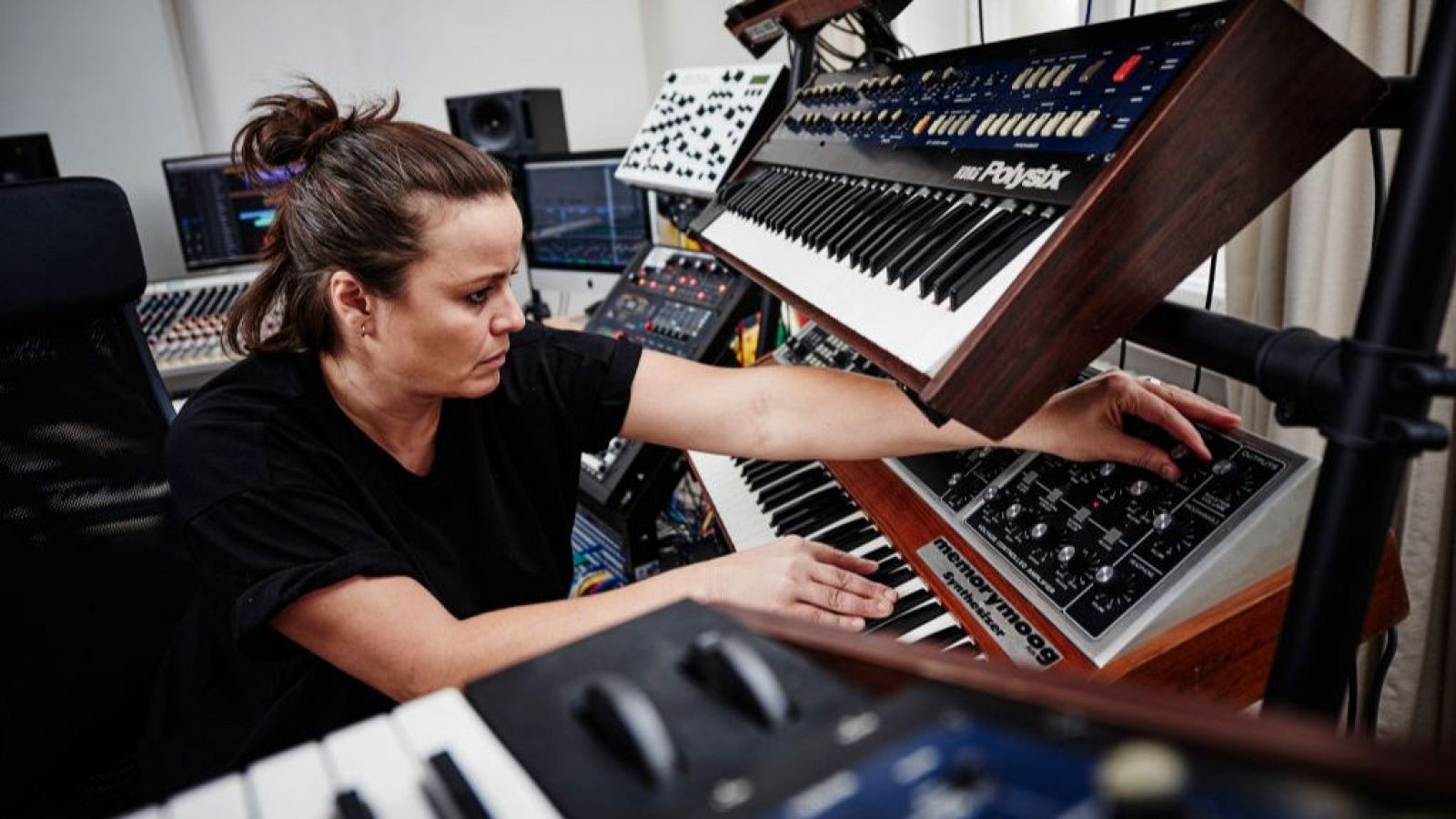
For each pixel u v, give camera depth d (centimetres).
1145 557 78
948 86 99
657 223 252
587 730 40
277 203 104
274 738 104
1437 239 52
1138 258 63
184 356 282
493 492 116
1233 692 76
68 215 124
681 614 47
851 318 82
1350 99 62
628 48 396
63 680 120
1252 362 62
